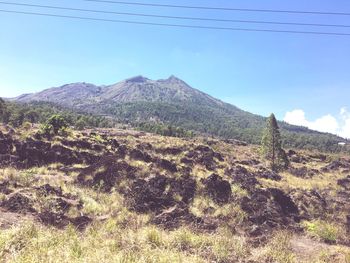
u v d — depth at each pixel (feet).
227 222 49.01
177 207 50.49
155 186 58.03
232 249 34.22
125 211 48.29
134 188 56.08
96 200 52.24
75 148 82.02
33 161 72.13
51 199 44.96
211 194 60.95
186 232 36.78
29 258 24.35
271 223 52.16
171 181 60.59
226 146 230.27
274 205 60.80
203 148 104.63
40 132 86.69
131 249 29.60
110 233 36.06
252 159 157.79
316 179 133.28
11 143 75.72
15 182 51.57
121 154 77.97
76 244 28.84
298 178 126.52
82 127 229.45
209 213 54.65
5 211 40.32
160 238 34.22
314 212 65.05
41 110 345.51
